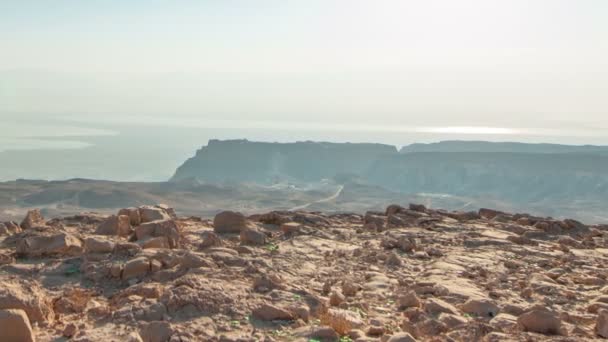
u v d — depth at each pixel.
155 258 13.12
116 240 15.44
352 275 13.91
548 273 14.66
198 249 15.63
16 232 17.22
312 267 14.61
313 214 22.94
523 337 9.07
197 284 10.98
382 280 13.38
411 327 9.44
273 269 13.67
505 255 17.12
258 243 17.31
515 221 24.70
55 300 10.73
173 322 9.38
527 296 12.36
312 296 11.02
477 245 18.72
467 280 13.57
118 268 12.52
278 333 9.14
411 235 20.06
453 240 19.33
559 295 12.60
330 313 9.75
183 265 12.84
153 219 17.70
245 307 10.13
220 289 10.74
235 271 12.63
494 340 8.81
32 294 9.91
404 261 15.90
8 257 13.56
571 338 9.03
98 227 16.92
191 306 9.94
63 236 14.37
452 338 9.10
